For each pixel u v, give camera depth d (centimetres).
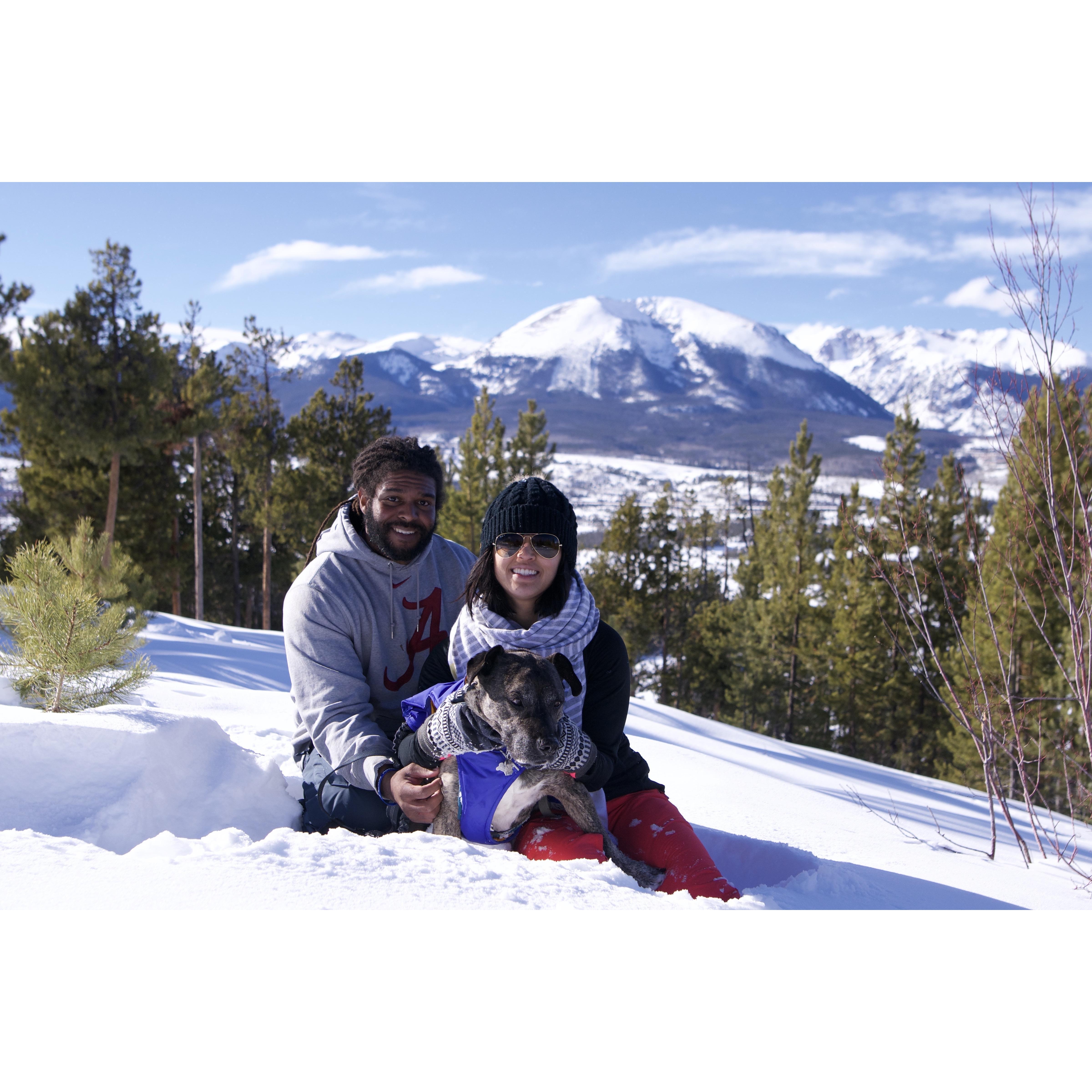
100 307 1859
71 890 172
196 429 2089
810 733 2766
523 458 2973
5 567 486
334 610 307
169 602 2889
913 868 347
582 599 296
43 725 320
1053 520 443
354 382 2803
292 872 193
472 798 267
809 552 2886
